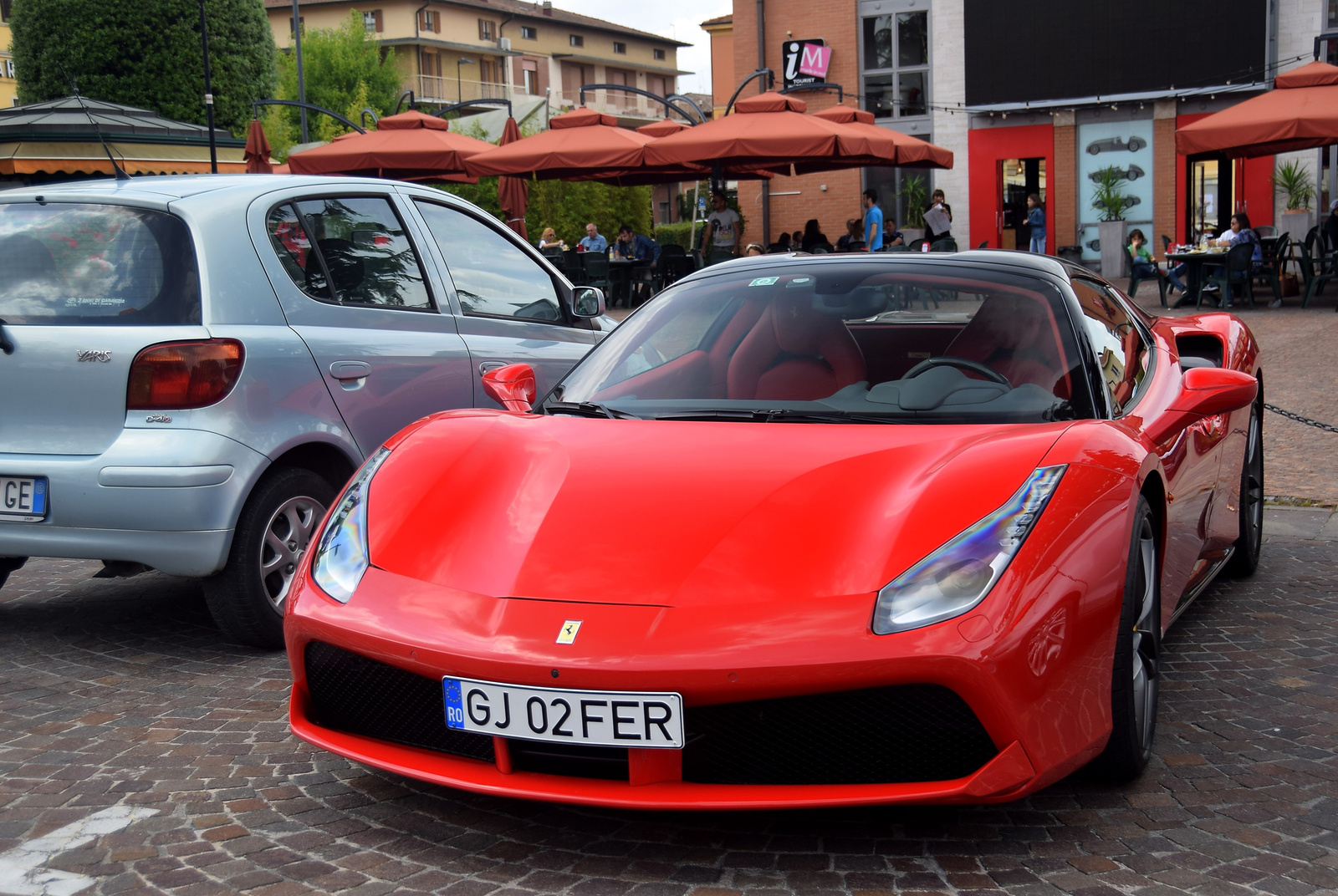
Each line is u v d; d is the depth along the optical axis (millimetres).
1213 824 2371
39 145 13922
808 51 23844
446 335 4430
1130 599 2404
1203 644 3619
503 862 2277
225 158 16062
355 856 2314
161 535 3451
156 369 3469
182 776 2734
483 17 62125
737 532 2299
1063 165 22500
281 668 3568
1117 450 2525
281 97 35812
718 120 12922
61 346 3523
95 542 3486
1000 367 2949
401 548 2477
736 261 3668
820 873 2199
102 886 2203
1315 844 2277
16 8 29078
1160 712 3039
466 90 60562
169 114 29141
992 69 22484
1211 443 3559
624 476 2529
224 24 29891
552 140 13500
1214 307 15562
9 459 3543
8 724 3102
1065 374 2904
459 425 2910
